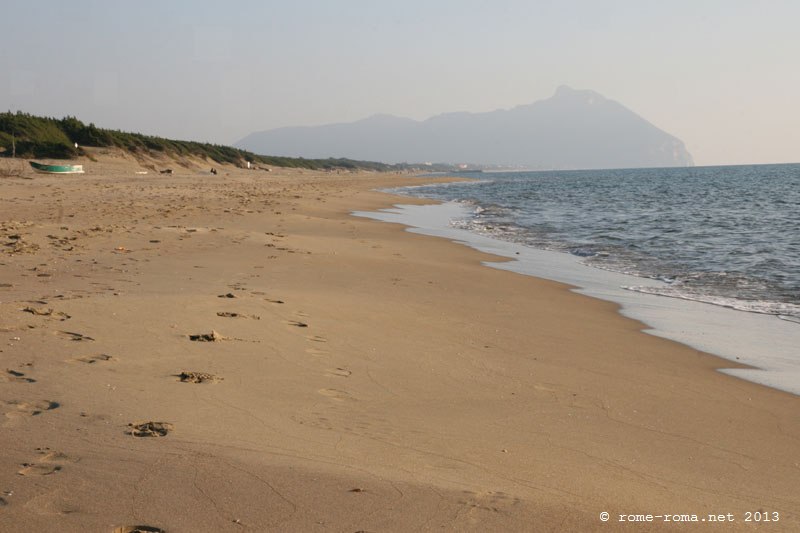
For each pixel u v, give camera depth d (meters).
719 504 4.26
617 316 10.77
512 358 7.77
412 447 4.82
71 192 32.28
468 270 14.85
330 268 13.49
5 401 5.03
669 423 5.84
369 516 3.68
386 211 33.38
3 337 6.59
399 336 8.32
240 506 3.70
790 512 4.20
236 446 4.52
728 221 28.05
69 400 5.14
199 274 11.54
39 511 3.53
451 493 4.05
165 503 3.68
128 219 20.64
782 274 14.95
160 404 5.21
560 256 18.09
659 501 4.22
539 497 4.11
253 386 5.88
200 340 7.11
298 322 8.43
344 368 6.72
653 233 23.80
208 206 27.70
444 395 6.16
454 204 40.94
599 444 5.21
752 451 5.28
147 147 76.31
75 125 70.31
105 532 3.37
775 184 74.44
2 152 57.97
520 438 5.20
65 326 7.14
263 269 12.70
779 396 6.85
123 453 4.29
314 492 3.92
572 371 7.39
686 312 11.20
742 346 8.98
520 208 37.62
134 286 9.94
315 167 156.50
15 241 13.73
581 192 60.69
